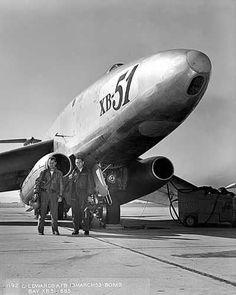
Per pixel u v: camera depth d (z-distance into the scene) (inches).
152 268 191.5
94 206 355.6
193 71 317.4
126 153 406.6
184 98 330.6
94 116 412.5
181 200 481.7
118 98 372.5
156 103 339.0
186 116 356.2
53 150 507.8
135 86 351.9
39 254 231.8
